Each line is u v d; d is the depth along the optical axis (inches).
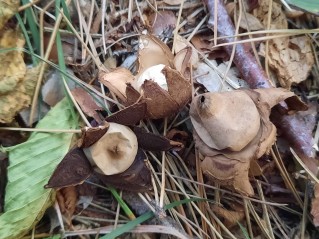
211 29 5.1
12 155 4.5
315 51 5.3
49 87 4.9
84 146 4.2
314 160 4.7
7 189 4.5
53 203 4.6
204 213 4.8
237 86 4.9
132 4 5.2
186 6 5.2
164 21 5.1
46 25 5.1
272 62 5.1
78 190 4.7
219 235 4.6
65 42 5.1
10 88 4.7
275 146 4.8
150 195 4.6
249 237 4.8
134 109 4.3
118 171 4.4
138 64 4.6
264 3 5.2
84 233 4.6
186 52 4.5
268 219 4.8
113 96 4.8
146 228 4.6
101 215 4.8
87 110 4.7
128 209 4.6
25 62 5.0
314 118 5.0
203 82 4.9
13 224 4.4
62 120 4.7
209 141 4.2
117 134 4.3
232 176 4.2
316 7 4.8
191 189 4.8
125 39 5.1
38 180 4.5
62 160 4.2
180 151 4.8
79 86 4.8
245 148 4.1
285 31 5.0
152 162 4.8
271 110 4.7
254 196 4.8
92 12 5.1
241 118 4.1
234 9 5.2
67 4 5.1
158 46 4.6
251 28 5.2
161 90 4.2
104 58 5.0
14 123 4.8
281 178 4.9
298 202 4.9
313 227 4.9
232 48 4.9
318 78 5.2
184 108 4.8
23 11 5.0
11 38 4.8
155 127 4.8
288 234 4.9
